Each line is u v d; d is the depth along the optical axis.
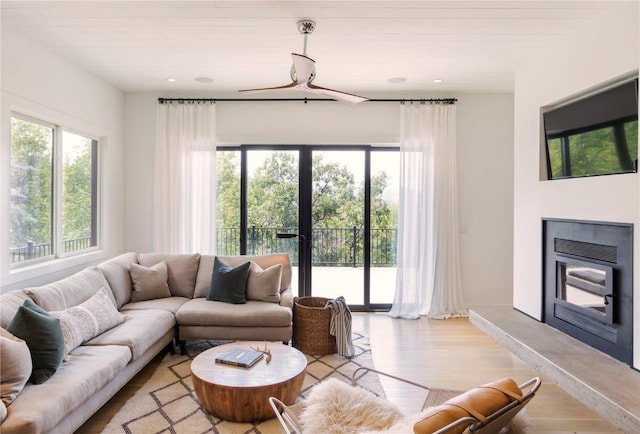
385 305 5.07
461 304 4.83
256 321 3.40
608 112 2.78
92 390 2.15
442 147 4.78
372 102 4.90
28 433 1.70
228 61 3.84
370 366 3.31
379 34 3.21
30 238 3.46
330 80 4.39
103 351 2.50
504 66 3.94
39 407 1.81
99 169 4.50
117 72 4.17
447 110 4.79
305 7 2.78
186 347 3.63
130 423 2.37
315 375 3.12
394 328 4.33
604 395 2.16
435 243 4.78
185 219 4.82
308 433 1.76
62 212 3.87
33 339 2.11
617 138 2.70
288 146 5.00
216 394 2.32
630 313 2.54
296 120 4.92
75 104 3.92
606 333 2.74
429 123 4.79
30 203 3.46
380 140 4.91
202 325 3.43
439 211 4.78
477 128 4.92
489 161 4.93
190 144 4.82
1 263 3.00
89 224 4.37
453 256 4.81
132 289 3.71
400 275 4.78
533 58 3.64
